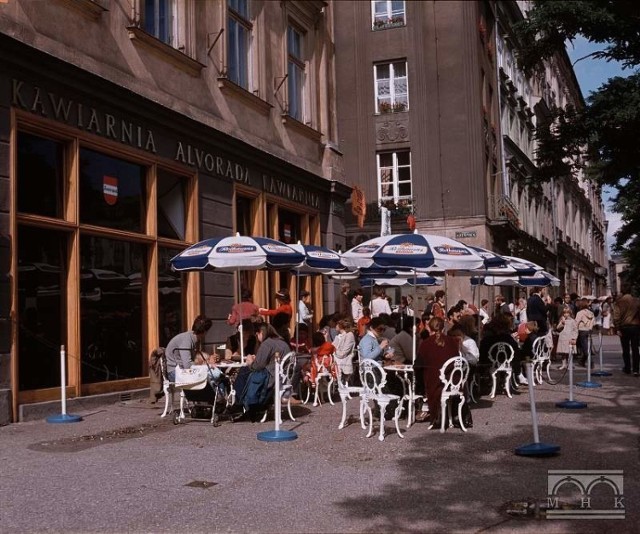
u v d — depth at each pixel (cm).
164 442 868
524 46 1213
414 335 1068
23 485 660
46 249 1102
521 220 3962
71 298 1130
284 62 1881
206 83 1521
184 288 1428
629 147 1193
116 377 1227
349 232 3119
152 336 1312
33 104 1058
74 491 639
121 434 922
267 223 1773
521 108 4159
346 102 3172
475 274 1534
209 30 1545
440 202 3023
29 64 1043
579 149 1253
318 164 2075
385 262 1062
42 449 823
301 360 1209
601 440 844
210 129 1483
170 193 1408
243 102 1669
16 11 1031
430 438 884
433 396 945
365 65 3158
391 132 3106
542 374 1612
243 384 1018
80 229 1149
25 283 1058
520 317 2317
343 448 828
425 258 1043
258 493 632
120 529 534
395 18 3150
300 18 2011
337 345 1223
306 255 1279
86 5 1164
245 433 929
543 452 764
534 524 540
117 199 1259
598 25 1098
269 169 1759
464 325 1296
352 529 532
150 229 1323
